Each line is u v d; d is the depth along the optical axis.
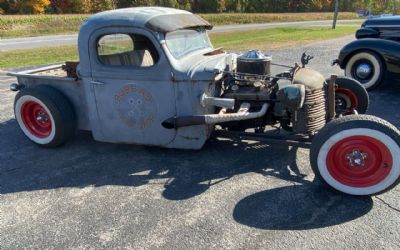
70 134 4.27
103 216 2.96
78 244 2.64
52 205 3.15
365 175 3.06
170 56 3.58
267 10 66.88
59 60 11.61
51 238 2.71
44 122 4.37
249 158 3.89
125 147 4.32
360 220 2.80
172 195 3.24
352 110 4.10
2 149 4.40
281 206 3.01
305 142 3.58
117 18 3.63
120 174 3.67
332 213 2.90
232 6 60.84
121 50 3.95
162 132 3.83
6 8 35.91
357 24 34.44
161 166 3.79
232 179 3.47
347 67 6.89
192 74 3.52
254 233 2.68
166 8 4.23
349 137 2.97
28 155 4.21
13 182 3.59
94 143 4.48
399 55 6.14
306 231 2.69
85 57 3.80
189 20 4.07
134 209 3.04
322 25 33.16
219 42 17.41
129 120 3.88
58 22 30.31
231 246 2.55
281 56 11.34
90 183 3.51
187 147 3.83
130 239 2.67
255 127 3.98
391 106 5.73
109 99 3.87
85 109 4.21
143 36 3.67
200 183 3.42
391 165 2.94
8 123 5.36
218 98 3.53
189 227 2.78
